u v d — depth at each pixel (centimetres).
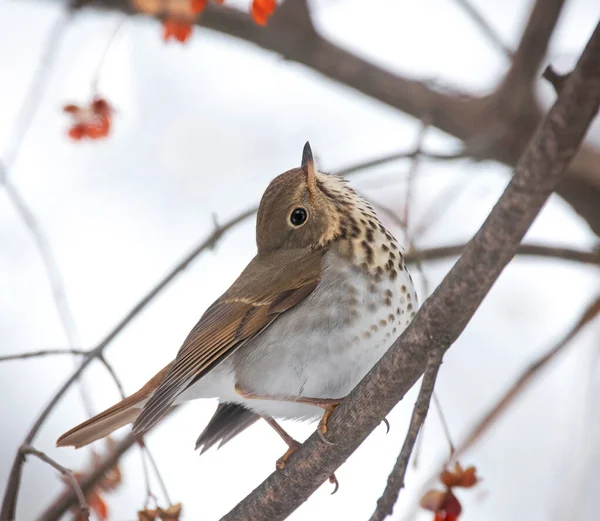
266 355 1135
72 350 1099
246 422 1255
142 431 1054
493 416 1236
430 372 835
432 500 1027
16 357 1073
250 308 1150
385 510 852
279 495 1044
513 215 761
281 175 1227
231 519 1073
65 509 1189
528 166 738
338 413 976
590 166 1398
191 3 1140
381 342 1114
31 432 1045
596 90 695
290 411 1176
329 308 1117
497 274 802
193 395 1197
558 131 715
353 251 1135
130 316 1145
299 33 1455
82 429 1159
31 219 1180
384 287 1120
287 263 1170
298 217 1184
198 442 1234
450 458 1016
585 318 1243
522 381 1235
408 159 1281
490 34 1404
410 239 1141
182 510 1023
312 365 1120
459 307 826
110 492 1188
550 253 1324
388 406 935
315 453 1005
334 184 1198
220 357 1134
